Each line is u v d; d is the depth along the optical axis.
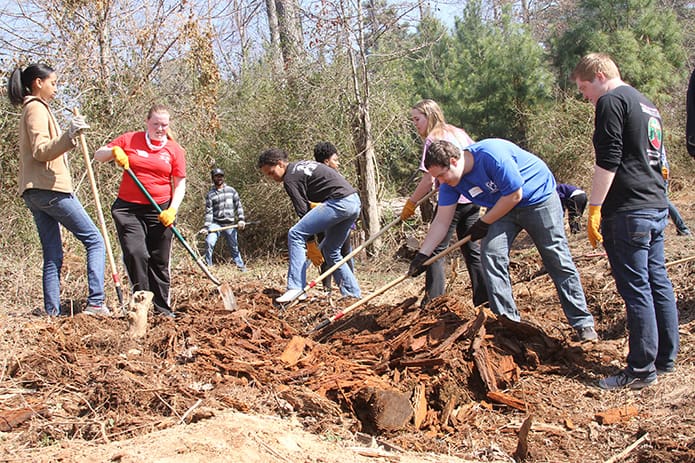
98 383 3.99
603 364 4.93
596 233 4.57
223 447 3.12
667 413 4.16
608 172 4.44
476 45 15.85
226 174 14.66
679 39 14.98
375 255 11.71
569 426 4.11
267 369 4.51
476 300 6.12
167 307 6.41
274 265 12.82
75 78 10.96
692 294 5.91
